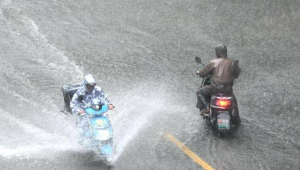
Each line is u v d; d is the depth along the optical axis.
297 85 33.28
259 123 28.56
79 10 47.47
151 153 25.58
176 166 24.36
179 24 44.31
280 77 34.53
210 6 47.94
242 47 39.78
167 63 37.09
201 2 48.94
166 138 27.08
